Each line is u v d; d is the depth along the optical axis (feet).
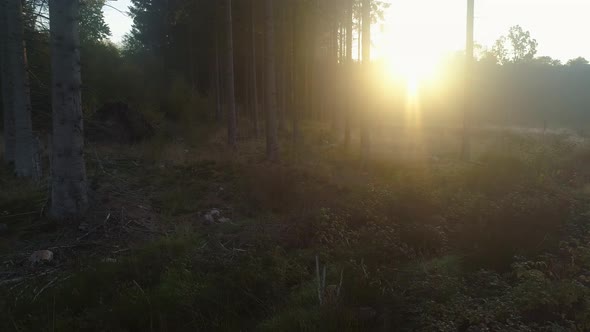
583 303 14.80
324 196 29.66
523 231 21.98
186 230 23.53
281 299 16.11
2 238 22.53
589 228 22.98
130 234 23.80
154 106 71.31
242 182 32.37
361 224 24.57
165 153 45.44
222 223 25.80
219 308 15.25
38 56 41.63
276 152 45.62
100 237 23.18
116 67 80.59
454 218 25.95
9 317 14.79
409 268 18.71
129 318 14.60
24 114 36.47
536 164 41.81
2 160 45.19
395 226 24.14
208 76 110.32
